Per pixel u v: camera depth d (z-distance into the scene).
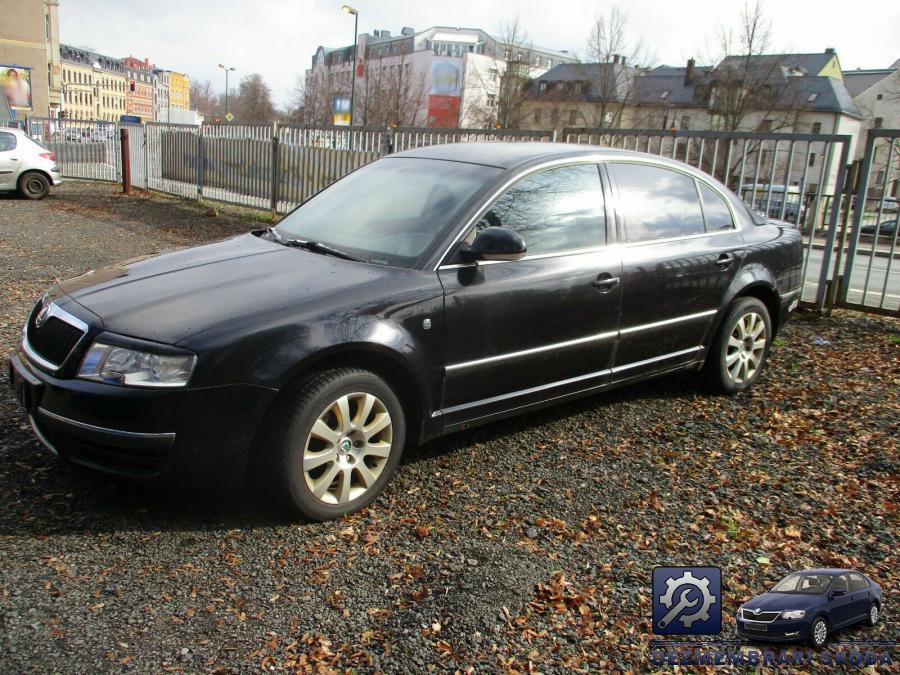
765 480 4.14
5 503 3.42
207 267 3.88
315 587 2.97
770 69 32.59
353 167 12.80
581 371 4.49
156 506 3.50
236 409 3.17
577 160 4.56
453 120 102.12
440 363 3.79
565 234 4.35
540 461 4.26
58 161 24.64
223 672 2.48
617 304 4.54
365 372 3.47
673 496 3.91
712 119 36.47
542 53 114.44
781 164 24.72
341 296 3.49
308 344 3.29
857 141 66.12
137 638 2.62
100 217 14.88
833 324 7.90
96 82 140.38
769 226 5.81
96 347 3.22
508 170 4.24
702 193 5.32
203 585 2.94
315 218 4.57
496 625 2.80
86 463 3.27
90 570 2.98
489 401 4.07
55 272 8.88
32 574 2.92
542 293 4.14
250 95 97.94
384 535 3.39
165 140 19.58
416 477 3.99
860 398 5.54
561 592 3.03
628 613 2.93
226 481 3.25
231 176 16.70
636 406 5.22
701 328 5.16
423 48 108.56
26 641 2.56
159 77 181.88
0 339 5.85
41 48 58.59
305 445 3.31
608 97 39.59
